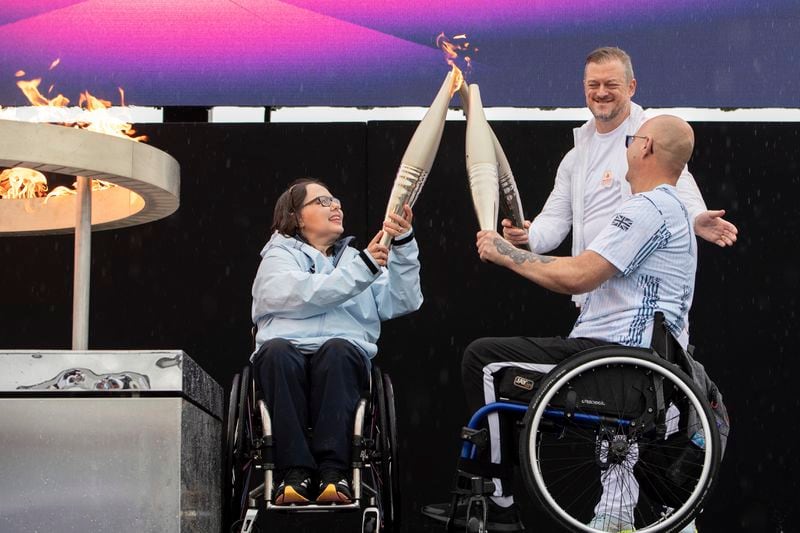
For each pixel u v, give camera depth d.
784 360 6.75
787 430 6.71
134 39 6.59
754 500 6.66
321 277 5.27
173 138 6.83
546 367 4.76
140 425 4.24
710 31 6.55
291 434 4.94
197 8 6.62
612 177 6.02
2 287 6.77
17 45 6.56
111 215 5.40
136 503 4.20
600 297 4.89
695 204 5.74
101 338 6.76
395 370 6.75
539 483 4.50
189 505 4.43
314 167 6.84
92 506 4.19
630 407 4.55
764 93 6.54
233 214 6.83
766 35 6.54
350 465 5.00
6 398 4.21
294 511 4.87
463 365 4.87
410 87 6.61
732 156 6.84
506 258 4.88
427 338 6.77
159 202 5.00
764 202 6.82
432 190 6.85
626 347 4.57
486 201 5.28
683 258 4.90
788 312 6.77
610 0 6.58
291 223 5.65
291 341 5.32
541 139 6.86
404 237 5.49
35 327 6.76
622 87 5.96
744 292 6.79
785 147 6.84
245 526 4.87
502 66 6.59
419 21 6.61
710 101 6.55
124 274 6.80
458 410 6.73
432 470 6.68
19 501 4.17
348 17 6.62
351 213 6.81
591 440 4.76
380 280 5.66
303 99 6.61
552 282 4.79
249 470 5.34
